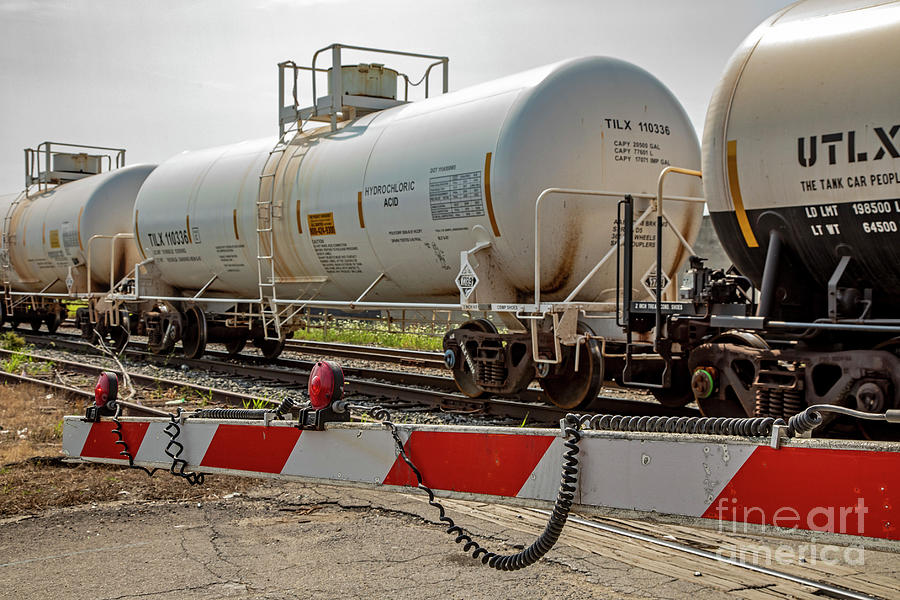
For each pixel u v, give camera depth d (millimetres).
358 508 5797
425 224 10211
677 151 9914
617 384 9727
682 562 4633
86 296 18844
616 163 9445
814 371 6906
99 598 4148
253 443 3977
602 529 5211
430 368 14812
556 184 9188
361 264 11477
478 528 5285
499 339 10156
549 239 9281
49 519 5535
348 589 4273
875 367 6391
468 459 3141
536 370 9672
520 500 2973
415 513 5633
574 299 9883
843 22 6367
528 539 5055
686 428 2654
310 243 12117
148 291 16594
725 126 6914
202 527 5355
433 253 10305
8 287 24375
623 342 9203
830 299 6484
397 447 3357
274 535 5188
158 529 5316
